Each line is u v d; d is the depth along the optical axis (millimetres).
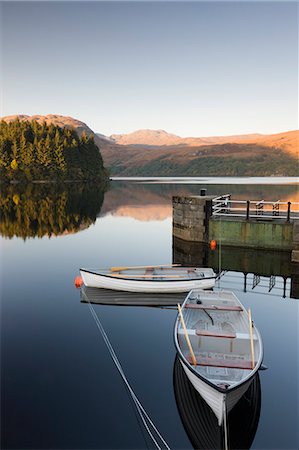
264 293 18250
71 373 10844
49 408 9297
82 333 13492
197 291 13984
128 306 16109
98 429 8617
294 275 22094
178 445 8195
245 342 10305
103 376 10688
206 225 27531
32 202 66250
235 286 19672
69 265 23516
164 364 11328
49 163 124125
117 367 11148
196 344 10438
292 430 8633
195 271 18781
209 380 8039
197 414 8977
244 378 8125
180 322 11430
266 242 25594
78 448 8086
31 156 121812
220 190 82250
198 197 28578
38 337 13180
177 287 17281
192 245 28312
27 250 28016
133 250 28047
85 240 31922
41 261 24609
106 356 11812
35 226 39750
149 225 40156
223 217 28125
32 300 16984
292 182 122562
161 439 8367
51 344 12633
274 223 25141
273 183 114688
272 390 10023
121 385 10234
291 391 9961
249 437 8445
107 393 9906
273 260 25484
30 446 8094
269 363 11344
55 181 123812
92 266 23266
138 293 17469
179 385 10086
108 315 15164
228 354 10188
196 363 9062
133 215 48469
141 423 8789
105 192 90750
